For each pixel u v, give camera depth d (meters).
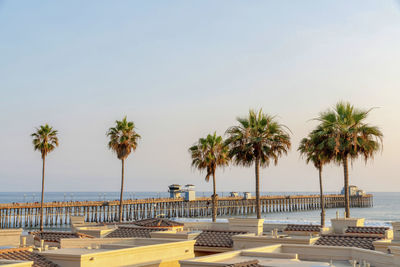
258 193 40.00
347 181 37.28
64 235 30.36
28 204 100.25
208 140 54.50
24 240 27.44
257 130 40.38
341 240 24.61
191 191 131.38
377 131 36.56
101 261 21.45
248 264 18.86
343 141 36.81
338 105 37.94
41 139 70.94
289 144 40.59
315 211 163.38
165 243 25.78
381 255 20.81
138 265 23.12
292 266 19.00
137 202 118.25
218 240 29.31
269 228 36.81
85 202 110.62
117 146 62.91
